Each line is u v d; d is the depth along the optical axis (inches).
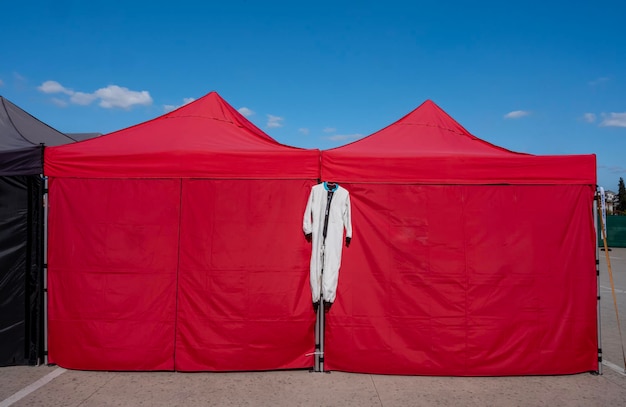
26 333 183.8
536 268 181.0
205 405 148.6
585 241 182.4
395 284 180.7
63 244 183.0
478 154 184.1
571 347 179.3
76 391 159.3
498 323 179.5
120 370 179.5
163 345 179.8
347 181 183.0
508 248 181.6
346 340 179.6
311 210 181.6
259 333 179.8
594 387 167.9
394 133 214.7
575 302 180.4
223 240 181.9
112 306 180.5
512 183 182.9
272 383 168.9
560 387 167.9
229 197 183.5
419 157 182.9
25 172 182.5
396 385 168.7
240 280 180.7
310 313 181.2
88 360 179.2
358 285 180.9
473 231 182.1
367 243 182.1
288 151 183.6
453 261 181.2
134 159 183.8
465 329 179.3
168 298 180.9
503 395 160.1
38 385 164.2
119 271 181.8
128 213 183.3
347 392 161.2
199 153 183.3
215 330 179.5
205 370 178.5
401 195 183.3
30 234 184.4
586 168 182.2
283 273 181.5
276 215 183.2
